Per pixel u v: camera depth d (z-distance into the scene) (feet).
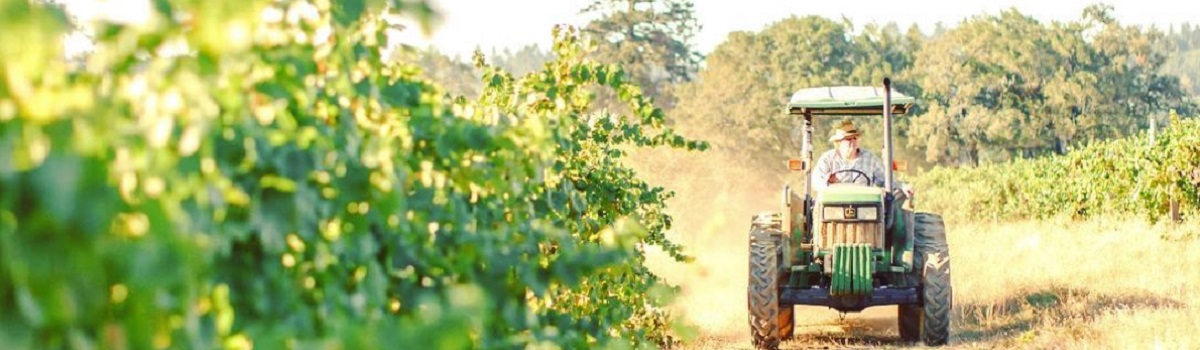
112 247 5.40
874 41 365.61
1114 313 37.68
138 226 5.80
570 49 21.94
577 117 22.49
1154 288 43.47
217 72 6.84
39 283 5.19
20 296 5.15
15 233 5.10
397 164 9.97
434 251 10.41
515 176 12.14
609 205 26.61
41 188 5.06
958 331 38.19
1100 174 84.28
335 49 9.91
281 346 7.13
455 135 11.26
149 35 6.84
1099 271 48.57
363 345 6.50
